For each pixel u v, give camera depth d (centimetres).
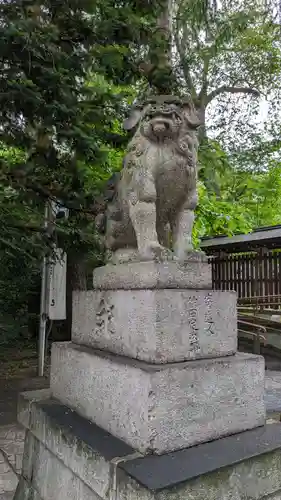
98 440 183
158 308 179
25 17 339
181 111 208
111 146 475
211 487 152
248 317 861
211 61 881
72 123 401
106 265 242
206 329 196
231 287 1012
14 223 439
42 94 377
